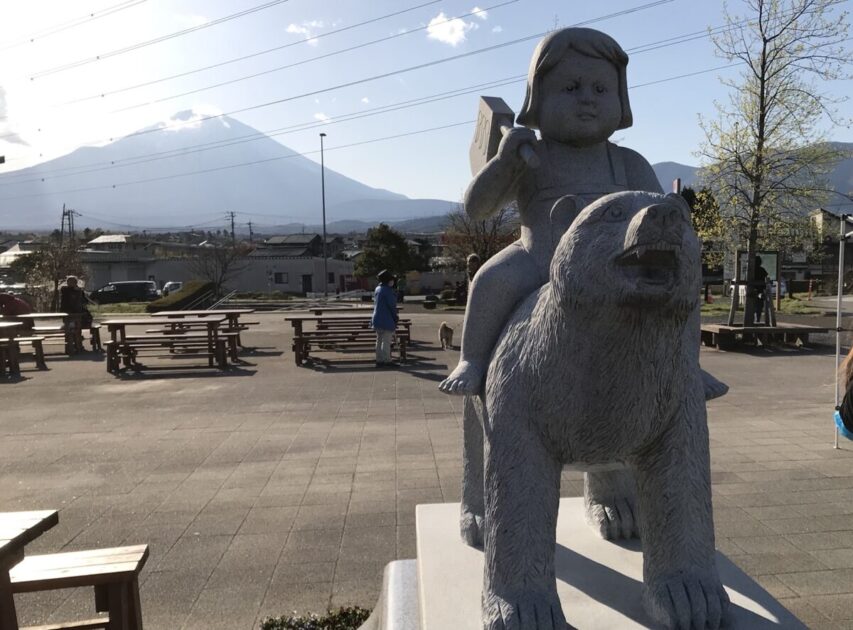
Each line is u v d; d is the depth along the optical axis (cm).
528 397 169
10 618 211
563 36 205
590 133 207
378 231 3612
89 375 991
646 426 160
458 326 1672
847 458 501
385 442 567
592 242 144
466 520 232
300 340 1055
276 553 347
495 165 206
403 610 209
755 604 181
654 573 174
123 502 430
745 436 568
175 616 285
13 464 524
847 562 326
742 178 1286
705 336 1207
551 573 170
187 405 751
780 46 1202
